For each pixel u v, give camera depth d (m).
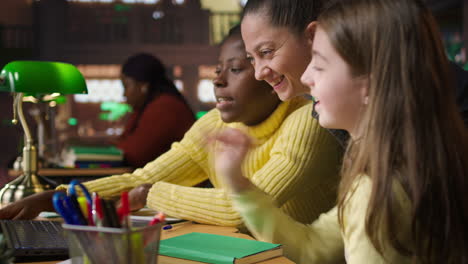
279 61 1.34
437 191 0.85
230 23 12.41
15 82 1.82
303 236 1.11
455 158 0.87
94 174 3.17
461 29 9.20
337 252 1.10
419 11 0.88
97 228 0.72
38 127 3.45
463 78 1.33
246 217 1.09
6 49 11.36
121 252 0.72
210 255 0.98
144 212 1.52
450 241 0.85
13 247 0.99
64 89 1.92
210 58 11.94
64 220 0.76
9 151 9.13
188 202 1.42
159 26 12.15
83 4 11.84
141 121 3.33
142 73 3.42
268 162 1.46
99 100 11.44
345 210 0.90
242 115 1.58
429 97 0.86
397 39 0.87
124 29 12.00
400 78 0.86
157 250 0.77
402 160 0.85
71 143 5.72
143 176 1.74
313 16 1.30
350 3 0.92
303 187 1.44
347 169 0.93
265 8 1.33
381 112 0.86
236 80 1.55
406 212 0.83
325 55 0.91
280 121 1.57
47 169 3.11
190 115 3.40
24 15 12.59
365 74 0.88
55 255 1.01
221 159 1.02
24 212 1.41
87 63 11.70
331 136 1.43
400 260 0.84
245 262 0.97
